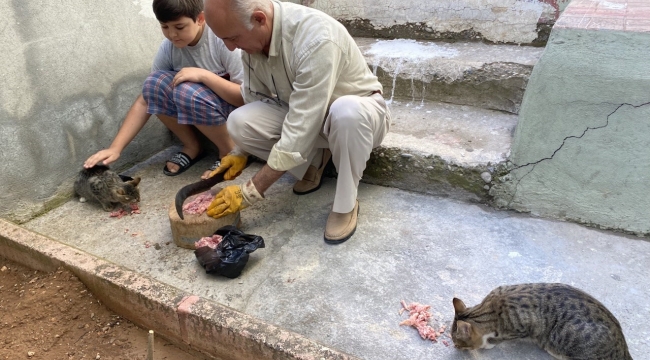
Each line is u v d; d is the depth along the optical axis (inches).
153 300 76.3
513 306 70.2
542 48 130.1
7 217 105.7
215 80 109.7
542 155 95.4
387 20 147.9
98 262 84.9
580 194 95.9
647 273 85.4
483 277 86.0
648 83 81.0
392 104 133.6
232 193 90.5
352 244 95.7
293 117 86.0
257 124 97.5
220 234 92.4
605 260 88.8
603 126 87.7
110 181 108.6
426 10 141.7
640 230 93.9
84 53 111.6
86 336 80.0
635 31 78.9
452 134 114.9
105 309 84.7
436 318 77.8
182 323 75.1
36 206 110.4
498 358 70.9
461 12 137.6
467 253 92.0
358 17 151.2
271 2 85.4
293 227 102.1
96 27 112.5
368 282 85.8
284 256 93.4
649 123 83.9
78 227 106.1
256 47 86.0
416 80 130.0
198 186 94.7
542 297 69.9
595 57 83.4
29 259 92.2
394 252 93.0
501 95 122.3
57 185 114.0
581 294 69.9
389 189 114.3
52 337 78.7
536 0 127.5
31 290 85.6
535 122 93.1
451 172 105.8
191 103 110.0
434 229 99.2
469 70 123.0
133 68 124.3
